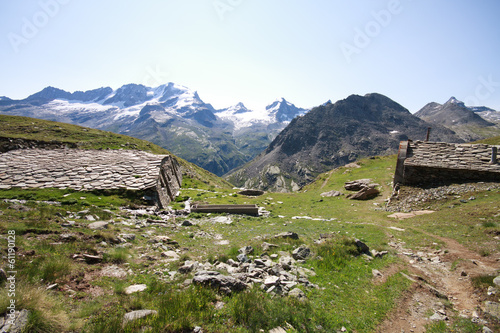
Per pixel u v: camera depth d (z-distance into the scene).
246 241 18.81
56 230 13.54
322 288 10.59
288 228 23.95
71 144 53.22
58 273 9.08
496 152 31.25
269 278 10.62
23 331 6.01
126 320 7.09
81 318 7.12
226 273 11.06
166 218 25.72
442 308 9.91
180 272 11.38
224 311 8.18
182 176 60.41
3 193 26.58
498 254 13.67
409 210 28.88
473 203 24.94
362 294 10.44
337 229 22.61
